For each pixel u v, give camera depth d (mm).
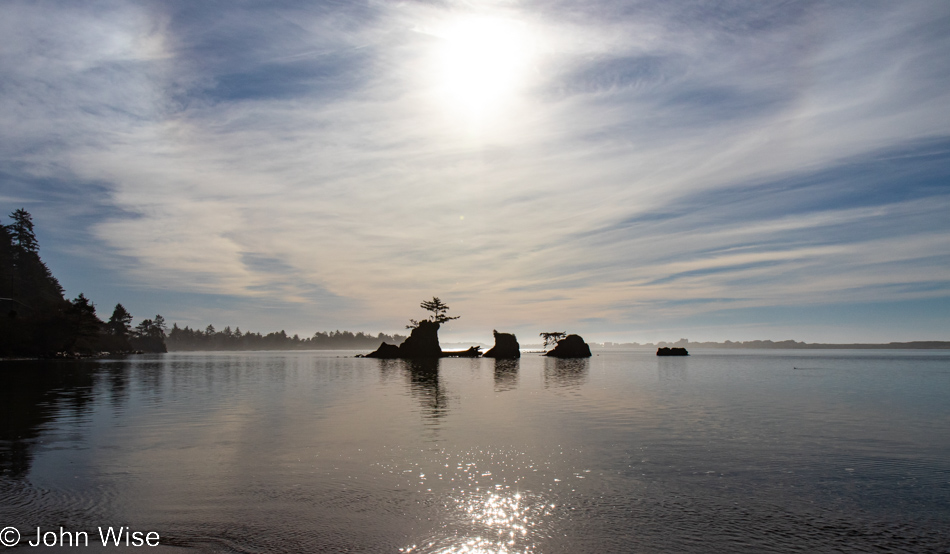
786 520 10703
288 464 14906
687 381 49188
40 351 113875
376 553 9094
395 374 61344
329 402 30609
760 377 55938
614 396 34406
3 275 131750
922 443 18172
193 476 13656
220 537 9758
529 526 10336
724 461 15414
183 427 21188
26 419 23516
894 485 13125
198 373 63312
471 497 11992
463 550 9227
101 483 13031
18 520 10562
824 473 14156
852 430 20750
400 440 18344
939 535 9984
